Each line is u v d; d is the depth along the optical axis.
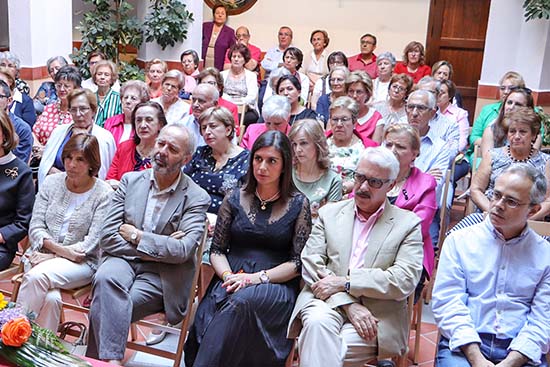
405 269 2.38
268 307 2.46
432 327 3.38
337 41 8.10
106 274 2.57
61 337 2.96
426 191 2.91
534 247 2.28
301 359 2.31
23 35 6.10
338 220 2.56
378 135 4.15
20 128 4.00
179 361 2.66
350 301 2.36
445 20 7.59
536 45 6.11
